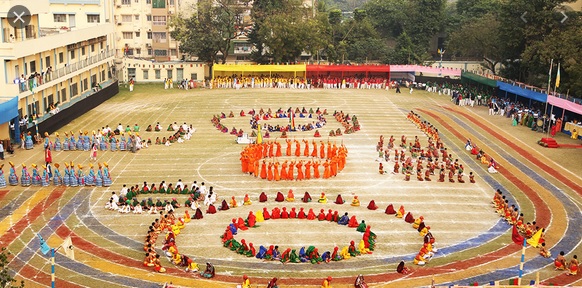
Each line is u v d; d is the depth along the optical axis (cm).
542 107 9831
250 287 3984
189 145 7744
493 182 6450
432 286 3847
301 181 6350
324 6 15538
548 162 7206
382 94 11631
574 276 4262
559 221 5372
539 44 9662
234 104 10306
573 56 8969
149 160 7038
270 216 5341
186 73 12925
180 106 10188
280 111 9288
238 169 6731
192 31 12475
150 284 4072
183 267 4372
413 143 7906
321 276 4247
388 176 6562
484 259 4556
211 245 4781
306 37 12488
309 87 12231
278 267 4403
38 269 4247
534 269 4378
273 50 12638
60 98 9138
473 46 12169
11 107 7038
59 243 4722
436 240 4934
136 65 12762
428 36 14862
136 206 5438
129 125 8762
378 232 5081
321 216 5322
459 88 11656
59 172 6153
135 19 13475
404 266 4350
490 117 9725
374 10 16062
